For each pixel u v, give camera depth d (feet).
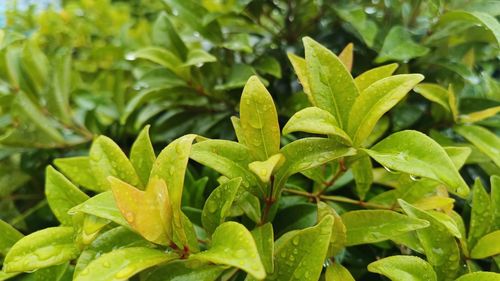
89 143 2.01
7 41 1.85
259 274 0.92
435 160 1.08
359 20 1.74
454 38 1.82
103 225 1.14
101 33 2.76
